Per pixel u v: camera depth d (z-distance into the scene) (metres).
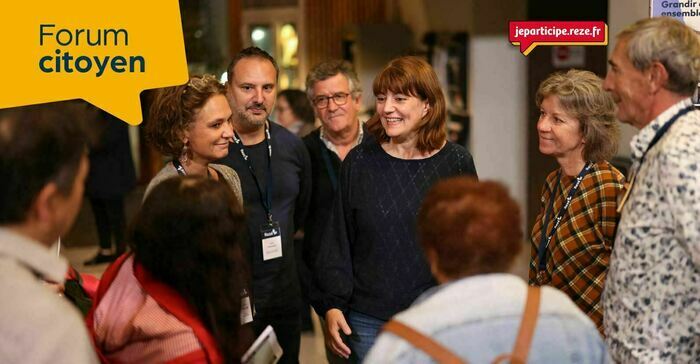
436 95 2.91
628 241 2.25
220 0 11.51
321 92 3.85
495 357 1.60
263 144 3.47
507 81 7.60
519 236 1.74
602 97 2.75
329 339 3.15
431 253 1.77
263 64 3.39
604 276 2.77
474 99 7.71
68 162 1.62
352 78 3.93
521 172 7.69
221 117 2.88
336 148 3.94
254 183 3.41
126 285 2.05
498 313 1.64
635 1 5.14
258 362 2.19
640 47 2.22
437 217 1.73
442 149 3.00
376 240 2.96
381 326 2.99
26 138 1.57
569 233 2.80
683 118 2.21
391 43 9.77
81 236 8.37
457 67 8.08
